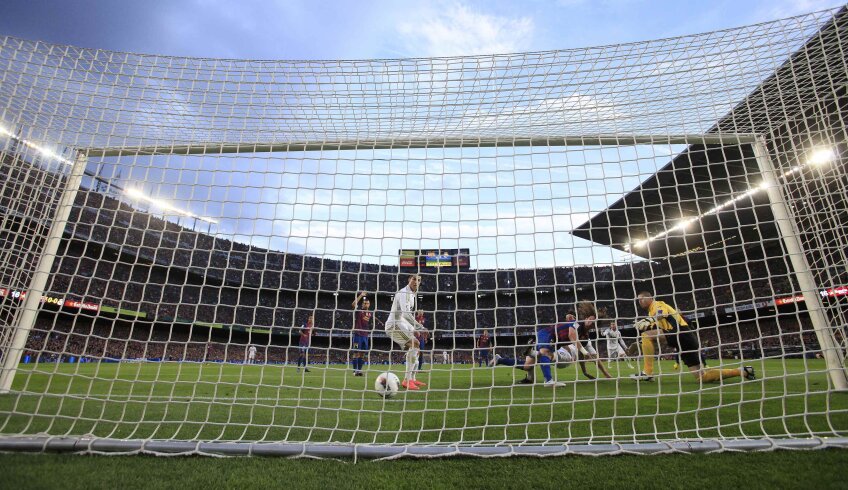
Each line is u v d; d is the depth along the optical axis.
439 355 21.31
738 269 20.56
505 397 4.66
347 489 1.70
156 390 5.17
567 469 1.91
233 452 2.14
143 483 1.73
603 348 8.46
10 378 3.80
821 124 4.14
